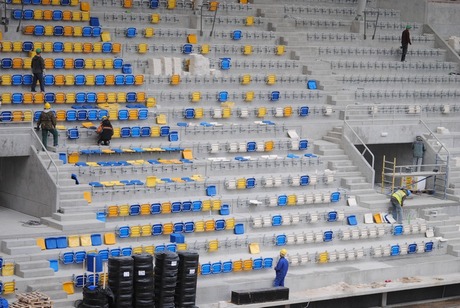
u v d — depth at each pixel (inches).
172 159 1878.7
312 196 1883.6
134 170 1788.9
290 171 1956.2
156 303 1499.8
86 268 1547.7
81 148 1782.7
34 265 1488.7
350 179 1961.1
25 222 1638.8
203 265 1625.2
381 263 1817.2
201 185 1812.3
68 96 1894.7
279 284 1642.5
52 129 1758.1
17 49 1966.0
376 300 1727.4
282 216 1803.6
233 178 1852.9
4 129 1690.5
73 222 1603.1
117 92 1953.7
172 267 1497.3
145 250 1611.7
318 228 1844.2
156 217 1718.8
